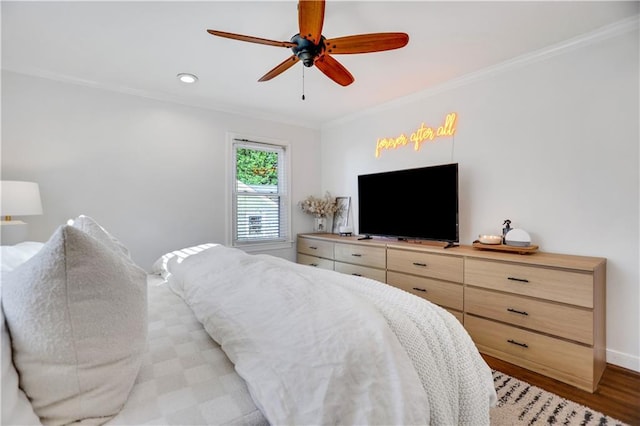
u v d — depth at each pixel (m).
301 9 1.42
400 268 2.81
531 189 2.39
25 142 2.45
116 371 0.70
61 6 1.74
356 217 3.87
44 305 0.63
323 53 1.78
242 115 3.64
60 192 2.58
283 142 3.98
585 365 1.76
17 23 1.89
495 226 2.60
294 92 3.10
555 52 2.25
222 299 1.11
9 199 2.08
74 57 2.32
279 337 0.85
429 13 1.84
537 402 1.65
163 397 0.75
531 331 1.98
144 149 2.98
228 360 0.93
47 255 0.65
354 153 3.88
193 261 1.67
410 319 1.06
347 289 1.27
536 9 1.82
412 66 2.55
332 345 0.80
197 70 2.57
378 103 3.45
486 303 2.21
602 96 2.06
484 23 1.95
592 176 2.11
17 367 0.61
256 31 2.02
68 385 0.64
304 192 4.19
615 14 1.86
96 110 2.75
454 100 2.87
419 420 0.75
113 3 1.72
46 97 2.54
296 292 1.07
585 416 1.53
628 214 1.97
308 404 0.69
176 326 1.18
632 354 1.95
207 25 1.94
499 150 2.57
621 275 1.99
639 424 1.48
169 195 3.12
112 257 0.77
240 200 3.68
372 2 1.74
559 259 1.98
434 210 2.79
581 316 1.78
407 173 3.02
